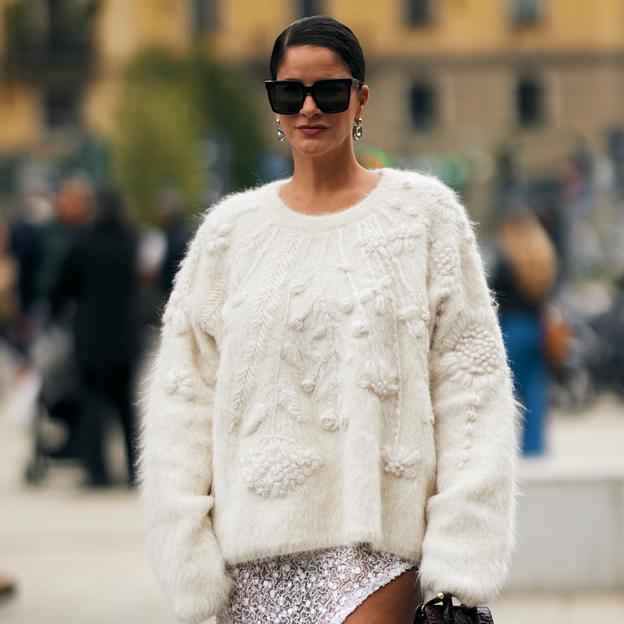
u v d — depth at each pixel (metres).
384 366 5.46
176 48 73.44
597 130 93.88
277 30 91.88
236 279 5.67
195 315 5.78
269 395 5.51
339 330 5.49
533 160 94.06
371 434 5.42
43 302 18.78
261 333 5.54
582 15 93.94
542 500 11.33
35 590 11.98
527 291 14.93
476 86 94.25
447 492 5.47
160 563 5.62
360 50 5.73
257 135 69.56
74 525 15.06
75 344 17.25
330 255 5.59
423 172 5.98
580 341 26.47
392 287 5.53
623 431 23.47
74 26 89.81
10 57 89.75
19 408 18.75
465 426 5.57
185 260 5.87
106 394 17.34
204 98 68.75
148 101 64.06
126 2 90.44
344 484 5.43
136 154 62.50
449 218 5.70
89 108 89.88
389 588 5.48
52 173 62.12
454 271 5.63
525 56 93.94
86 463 17.58
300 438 5.49
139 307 17.44
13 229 28.12
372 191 5.71
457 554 5.38
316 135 5.64
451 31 93.94
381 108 93.88
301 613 5.51
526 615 10.68
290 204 5.73
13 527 15.05
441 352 5.65
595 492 11.32
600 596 11.27
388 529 5.46
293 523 5.45
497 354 5.66
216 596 5.54
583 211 50.62
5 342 28.62
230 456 5.59
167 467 5.69
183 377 5.77
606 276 49.56
